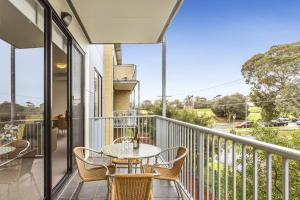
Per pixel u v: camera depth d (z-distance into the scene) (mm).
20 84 2631
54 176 3998
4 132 2363
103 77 11008
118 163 3893
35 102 2957
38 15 2957
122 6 4148
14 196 2607
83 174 3305
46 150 3064
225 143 2342
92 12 4406
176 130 4277
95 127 7062
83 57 5809
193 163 3312
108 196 3139
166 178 3221
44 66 3051
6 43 2393
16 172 2631
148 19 4754
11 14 2473
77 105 5285
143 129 7098
